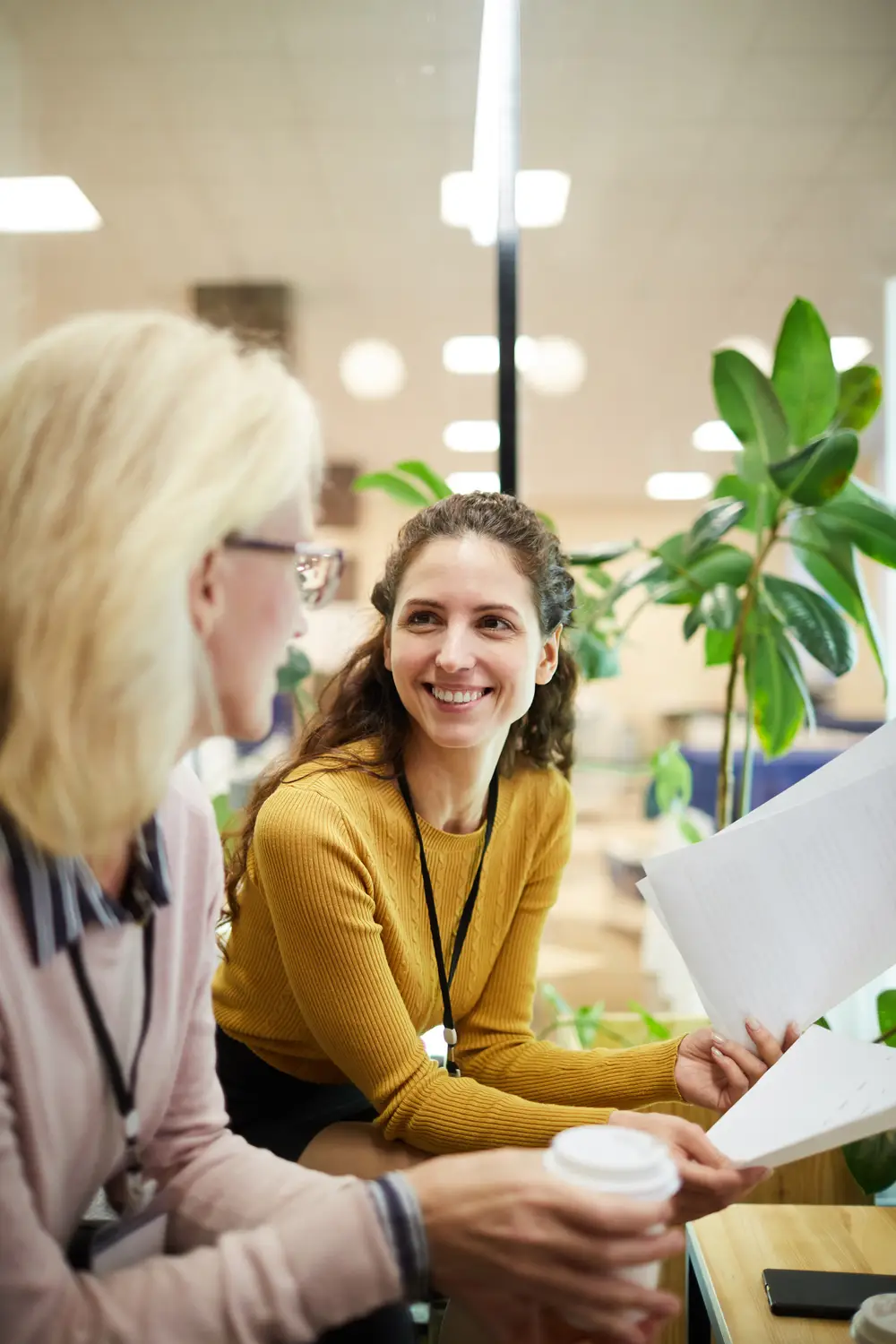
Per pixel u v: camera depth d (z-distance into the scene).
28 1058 0.67
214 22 2.65
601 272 3.36
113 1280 0.65
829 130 2.66
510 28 2.58
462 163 2.86
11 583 0.60
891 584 2.45
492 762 1.21
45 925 0.67
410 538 1.17
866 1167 1.34
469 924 1.24
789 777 3.03
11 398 0.63
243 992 1.24
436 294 3.57
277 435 0.69
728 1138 0.79
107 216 3.06
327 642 1.81
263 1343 0.63
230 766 1.88
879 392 1.62
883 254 2.83
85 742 0.61
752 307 3.53
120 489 0.62
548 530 1.22
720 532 1.61
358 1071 1.06
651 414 4.54
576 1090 1.16
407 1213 0.64
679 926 0.96
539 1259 0.63
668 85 2.61
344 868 1.07
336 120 2.78
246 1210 0.79
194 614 0.69
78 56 2.70
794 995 0.94
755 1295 0.90
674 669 4.17
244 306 3.49
